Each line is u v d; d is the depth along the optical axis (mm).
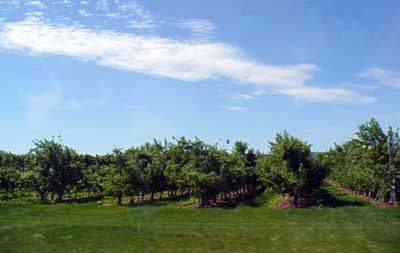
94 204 58250
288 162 51719
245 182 63938
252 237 31891
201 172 56031
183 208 50719
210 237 32000
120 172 62031
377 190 53031
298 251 27734
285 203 51875
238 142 69688
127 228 35469
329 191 62656
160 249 28469
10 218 41938
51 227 35781
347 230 33844
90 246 29172
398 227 34812
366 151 49625
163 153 71562
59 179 64312
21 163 79625
